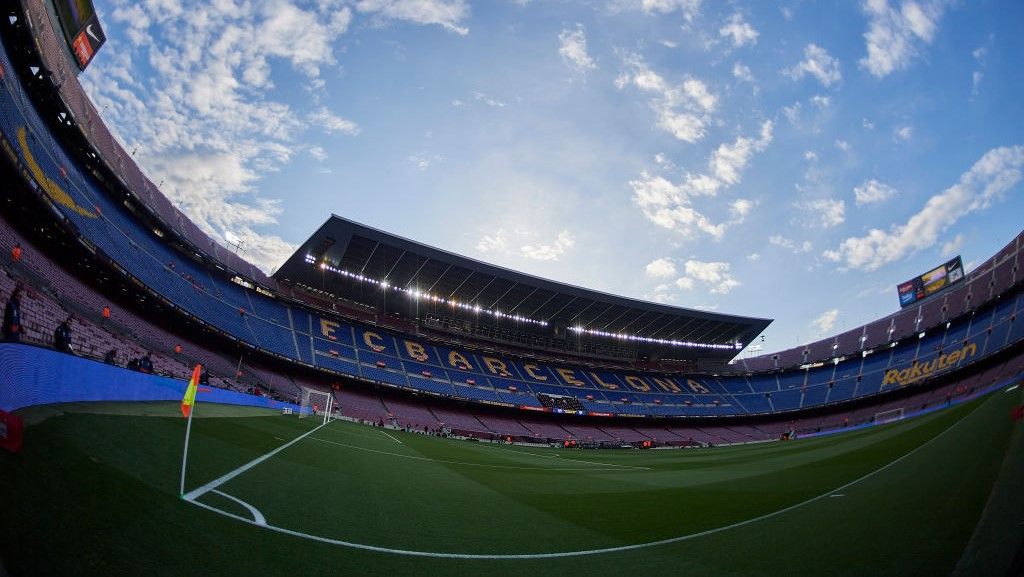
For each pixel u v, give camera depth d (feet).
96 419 27.71
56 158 95.14
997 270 195.42
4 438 15.25
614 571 18.07
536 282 205.67
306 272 192.03
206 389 68.03
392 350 192.54
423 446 87.66
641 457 110.32
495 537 21.94
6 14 76.89
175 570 12.07
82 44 105.19
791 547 20.92
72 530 12.47
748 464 75.25
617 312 233.35
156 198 141.18
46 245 92.94
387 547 17.89
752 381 255.70
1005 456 33.37
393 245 177.17
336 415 150.10
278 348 153.48
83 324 70.08
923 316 218.38
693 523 27.96
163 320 124.88
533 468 66.49
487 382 200.54
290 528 17.93
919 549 18.04
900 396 197.16
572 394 214.69
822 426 206.28
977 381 165.07
